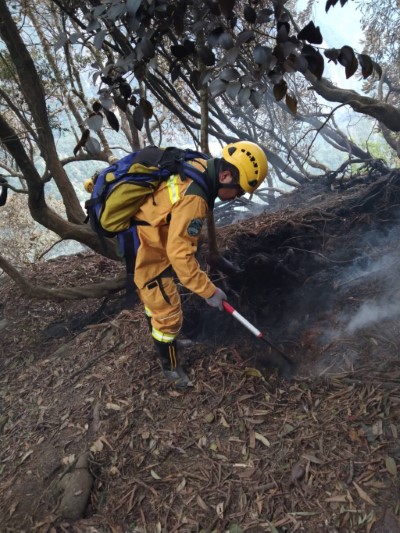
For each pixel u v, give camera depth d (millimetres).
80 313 3996
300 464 2115
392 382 2354
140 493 2203
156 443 2438
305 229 3693
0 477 2492
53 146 3549
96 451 2459
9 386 3266
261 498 2029
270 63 1765
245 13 1888
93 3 2686
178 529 2002
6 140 2969
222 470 2207
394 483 1916
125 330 3395
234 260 3531
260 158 2197
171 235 2139
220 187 2230
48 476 2404
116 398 2789
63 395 2977
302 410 2400
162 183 2223
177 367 2748
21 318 4133
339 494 1946
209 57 2014
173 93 4121
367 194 3895
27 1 4172
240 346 2992
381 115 4160
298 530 1868
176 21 2090
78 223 3816
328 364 2643
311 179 5875
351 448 2113
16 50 3027
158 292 2455
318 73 1813
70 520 2148
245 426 2400
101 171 2568
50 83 5027
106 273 4547
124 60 2117
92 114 2150
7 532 2156
